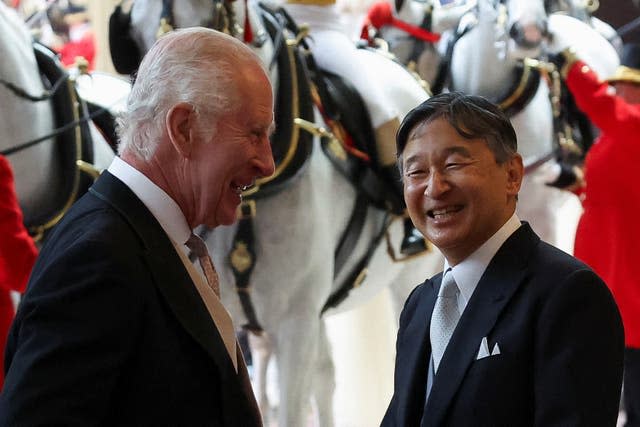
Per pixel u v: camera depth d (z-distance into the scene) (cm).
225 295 552
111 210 269
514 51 682
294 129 541
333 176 579
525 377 284
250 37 536
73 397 245
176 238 276
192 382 266
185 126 271
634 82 710
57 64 537
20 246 462
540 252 296
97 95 571
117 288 255
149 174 275
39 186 523
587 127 760
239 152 272
